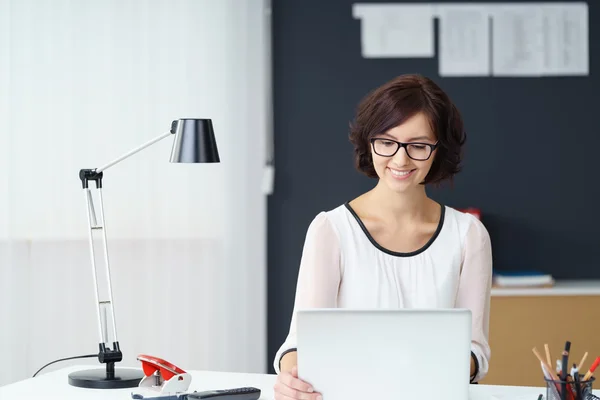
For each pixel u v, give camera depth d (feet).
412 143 7.25
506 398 7.52
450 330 6.29
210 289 14.66
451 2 14.93
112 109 14.52
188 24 14.58
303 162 15.12
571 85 15.06
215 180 14.65
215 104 14.64
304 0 15.06
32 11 14.42
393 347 6.30
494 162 15.11
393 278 7.69
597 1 14.94
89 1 14.47
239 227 14.73
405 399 6.32
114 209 14.47
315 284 7.66
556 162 15.11
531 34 14.93
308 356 6.36
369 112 7.39
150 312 14.55
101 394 7.84
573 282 14.62
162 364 7.69
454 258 7.80
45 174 14.46
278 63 15.11
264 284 14.83
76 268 14.46
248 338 14.76
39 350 14.43
